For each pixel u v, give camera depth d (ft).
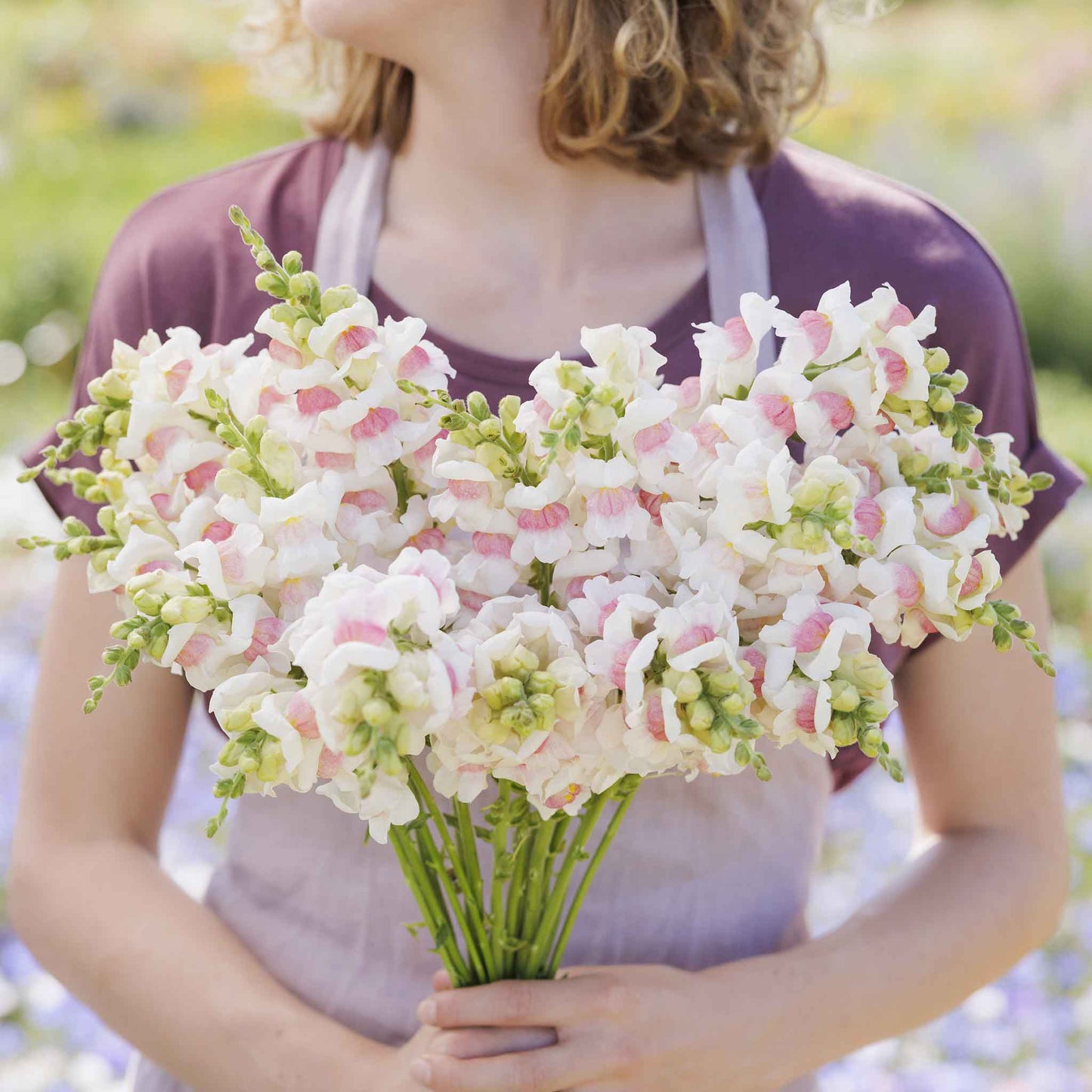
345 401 2.71
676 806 3.87
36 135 28.76
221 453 2.88
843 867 8.73
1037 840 3.99
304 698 2.50
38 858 3.95
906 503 2.68
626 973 3.52
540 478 2.71
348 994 3.94
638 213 4.08
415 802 2.57
